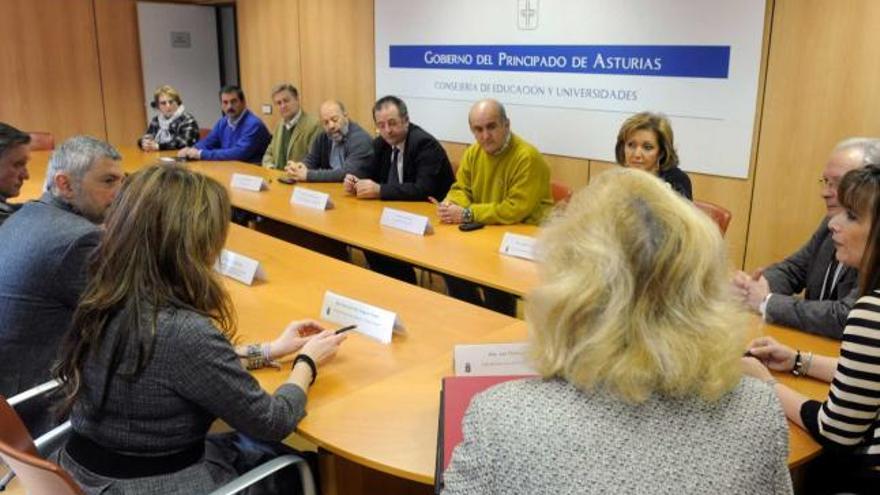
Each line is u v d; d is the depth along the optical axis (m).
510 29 4.84
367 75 5.87
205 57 7.54
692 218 0.88
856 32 3.46
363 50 5.85
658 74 4.19
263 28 6.72
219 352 1.35
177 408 1.35
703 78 4.02
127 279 1.34
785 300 2.01
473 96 5.16
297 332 1.85
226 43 7.60
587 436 0.81
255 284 2.46
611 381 0.83
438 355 1.86
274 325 2.08
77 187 2.01
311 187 4.09
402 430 1.48
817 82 3.62
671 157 2.86
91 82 6.93
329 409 1.56
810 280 2.22
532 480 0.80
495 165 3.39
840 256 1.58
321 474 1.65
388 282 2.48
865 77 3.46
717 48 3.93
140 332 1.31
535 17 4.68
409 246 2.89
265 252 2.86
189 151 5.04
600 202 0.91
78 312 1.37
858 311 1.30
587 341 0.84
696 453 0.81
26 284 1.84
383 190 3.75
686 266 0.84
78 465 1.41
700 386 0.84
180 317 1.33
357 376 1.73
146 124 7.30
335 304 2.08
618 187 0.92
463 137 5.29
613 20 4.32
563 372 0.87
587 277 0.85
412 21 5.41
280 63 6.64
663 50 4.14
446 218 3.24
